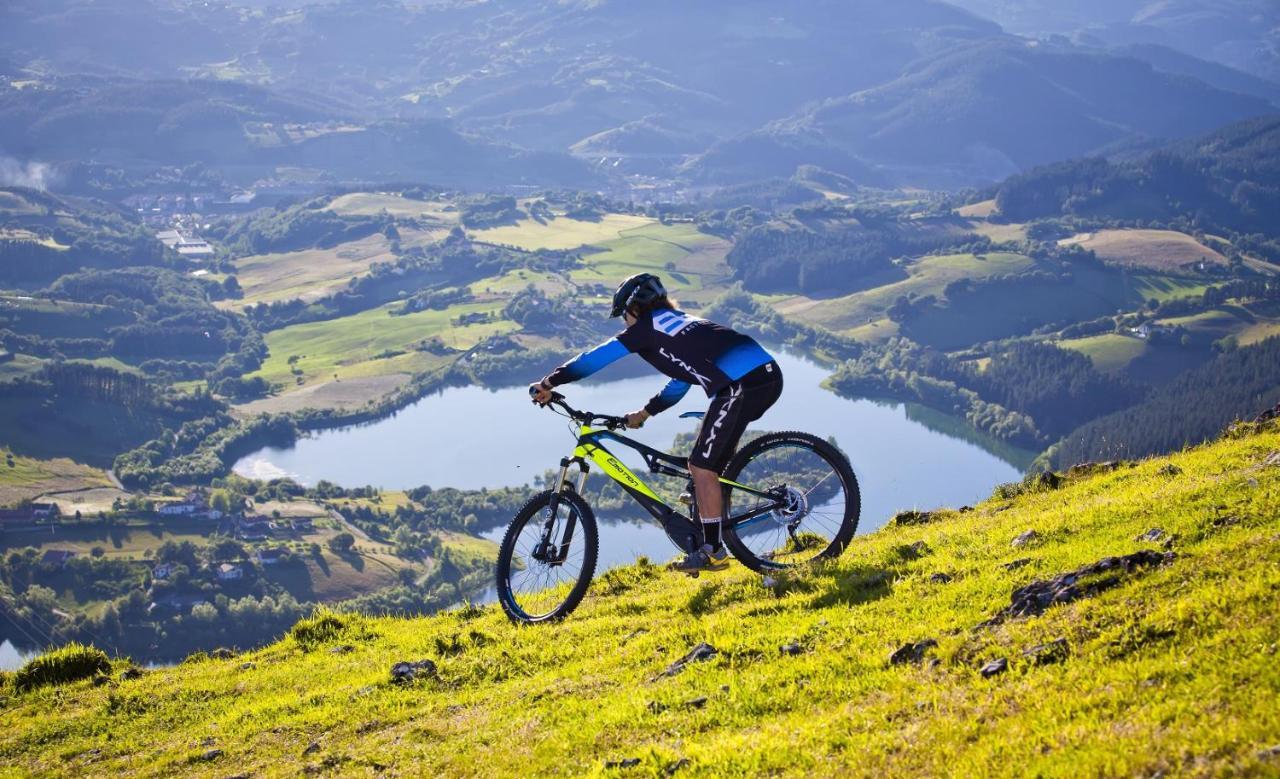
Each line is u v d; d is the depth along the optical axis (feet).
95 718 37.83
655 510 36.73
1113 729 19.10
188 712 37.58
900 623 29.17
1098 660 22.57
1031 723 20.34
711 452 34.63
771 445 36.91
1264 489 33.63
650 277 35.83
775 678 27.25
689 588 41.57
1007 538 36.58
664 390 36.83
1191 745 17.75
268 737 32.76
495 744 27.76
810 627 30.55
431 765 27.37
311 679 39.29
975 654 25.23
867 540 46.11
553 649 35.81
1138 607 24.39
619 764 23.61
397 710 32.83
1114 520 35.29
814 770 21.03
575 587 38.65
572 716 28.50
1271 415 54.44
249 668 43.16
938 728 21.36
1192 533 30.58
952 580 32.37
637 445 37.09
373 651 41.88
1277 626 21.03
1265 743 17.11
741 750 22.62
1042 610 26.63
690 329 34.65
